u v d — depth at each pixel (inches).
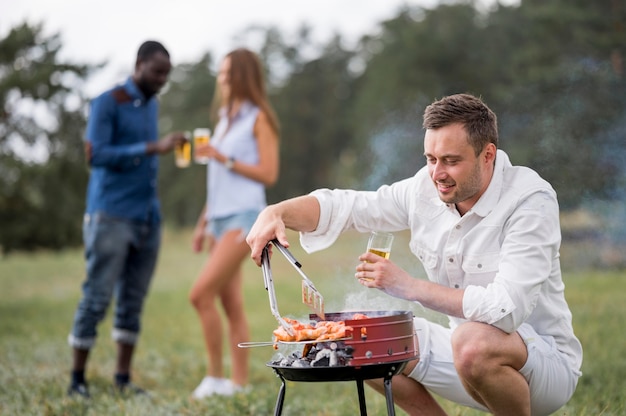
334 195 171.0
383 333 140.6
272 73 2390.5
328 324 141.3
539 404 158.7
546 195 152.1
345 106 2295.8
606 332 293.7
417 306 243.4
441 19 1704.0
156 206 283.9
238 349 274.1
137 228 276.7
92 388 272.4
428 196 162.9
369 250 155.6
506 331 147.6
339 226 168.7
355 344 138.9
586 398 210.7
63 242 684.1
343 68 2351.1
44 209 660.7
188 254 1050.7
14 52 602.9
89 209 274.5
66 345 362.9
